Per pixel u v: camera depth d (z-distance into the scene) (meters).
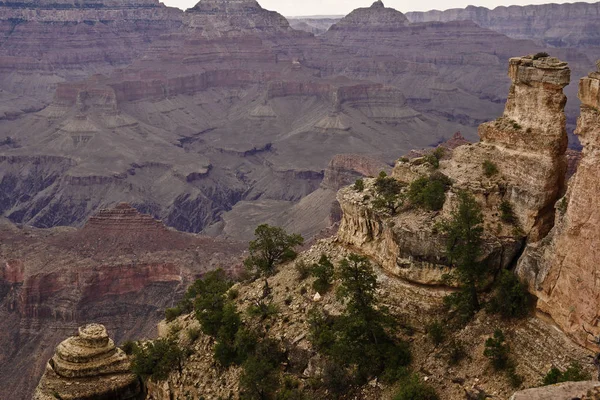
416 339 45.12
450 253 45.19
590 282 37.50
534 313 41.84
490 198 46.78
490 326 42.75
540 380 38.25
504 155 47.56
